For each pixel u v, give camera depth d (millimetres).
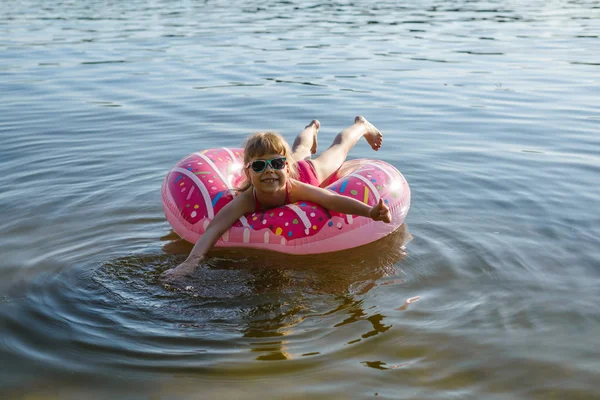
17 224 4277
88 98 7848
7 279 3486
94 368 2697
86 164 5547
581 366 2680
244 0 19375
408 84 8445
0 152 5852
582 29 12500
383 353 2795
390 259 3805
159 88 8352
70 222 4340
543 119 6832
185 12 16344
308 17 15109
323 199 3973
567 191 4820
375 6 17312
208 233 3857
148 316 3133
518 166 5422
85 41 11695
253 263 3770
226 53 10578
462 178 5176
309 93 8055
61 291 3365
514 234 4078
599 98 7605
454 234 4121
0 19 14539
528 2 17719
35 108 7398
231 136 6348
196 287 3441
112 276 3559
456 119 6895
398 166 5492
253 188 4035
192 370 2686
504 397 2494
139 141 6207
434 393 2518
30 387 2572
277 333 2977
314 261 3816
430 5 17359
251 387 2568
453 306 3199
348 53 10500
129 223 4355
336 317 3125
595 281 3436
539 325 2998
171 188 4227
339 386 2566
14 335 2932
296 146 4879
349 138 4945
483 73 8969
